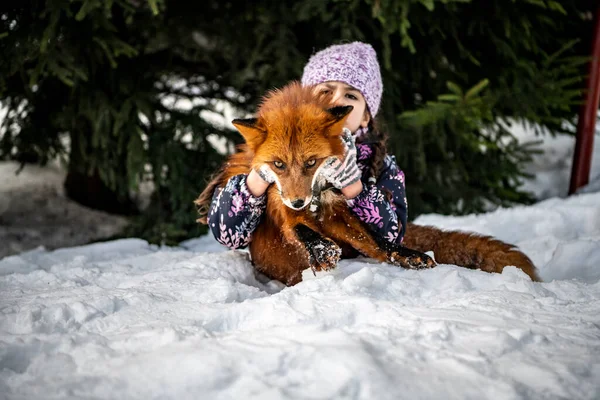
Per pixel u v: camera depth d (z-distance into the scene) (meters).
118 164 6.12
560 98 6.17
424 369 1.72
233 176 3.05
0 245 6.10
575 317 2.20
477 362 1.77
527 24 5.84
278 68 5.76
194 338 1.92
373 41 6.12
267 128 2.70
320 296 2.40
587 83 6.29
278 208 2.95
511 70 6.27
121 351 1.90
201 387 1.61
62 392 1.61
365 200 2.99
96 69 5.61
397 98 6.22
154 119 5.80
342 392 1.57
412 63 6.28
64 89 5.90
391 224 3.07
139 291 2.64
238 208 2.95
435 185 6.73
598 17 6.23
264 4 5.80
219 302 2.53
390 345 1.87
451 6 5.59
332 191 2.97
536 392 1.62
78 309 2.29
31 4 4.94
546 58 6.22
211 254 3.52
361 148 3.22
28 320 2.18
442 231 3.57
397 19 5.34
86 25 5.06
